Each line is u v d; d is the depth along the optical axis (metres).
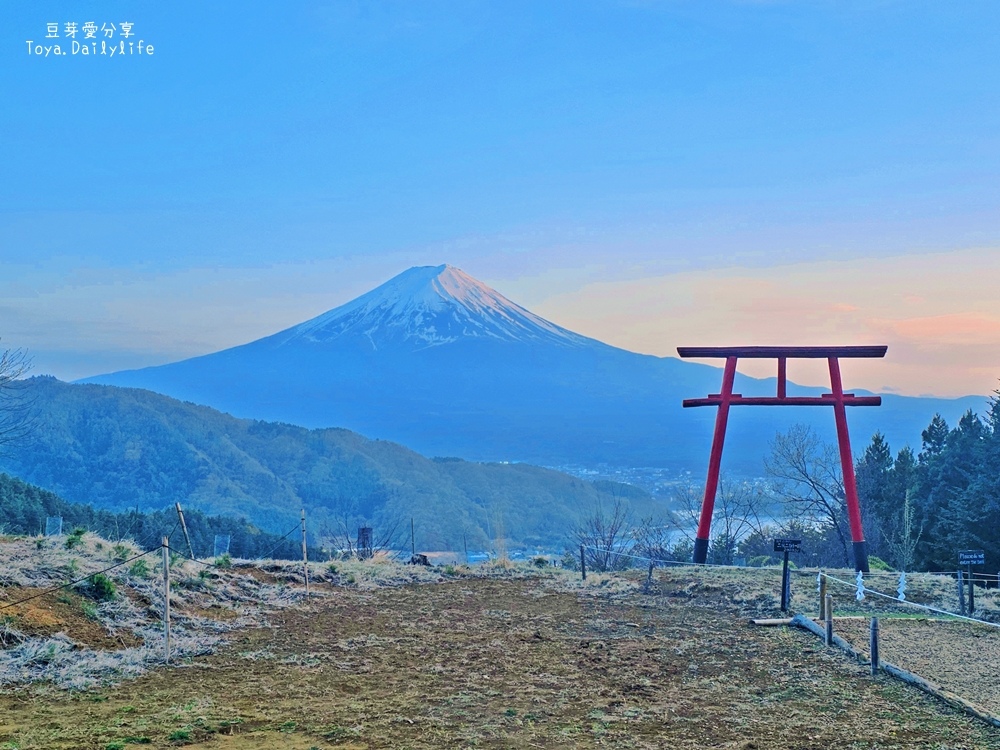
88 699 12.09
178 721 11.24
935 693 13.51
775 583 22.83
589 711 12.44
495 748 10.83
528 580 24.25
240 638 15.98
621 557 37.88
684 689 13.70
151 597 16.80
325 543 47.41
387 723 11.57
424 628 17.67
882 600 21.22
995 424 37.81
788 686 13.98
